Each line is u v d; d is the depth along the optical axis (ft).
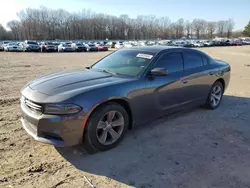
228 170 9.58
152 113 12.60
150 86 12.05
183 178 8.98
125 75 12.16
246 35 318.04
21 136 11.91
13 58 67.31
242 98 20.80
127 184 8.57
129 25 353.31
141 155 10.53
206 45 188.03
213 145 11.68
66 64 50.67
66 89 10.09
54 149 10.77
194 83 14.94
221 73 17.39
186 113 16.30
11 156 10.03
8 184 8.26
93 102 9.82
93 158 10.18
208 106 17.02
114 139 11.05
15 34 307.37
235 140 12.30
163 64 13.19
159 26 373.40
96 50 125.59
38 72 35.58
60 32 316.60
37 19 305.53
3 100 18.04
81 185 8.41
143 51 13.85
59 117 9.28
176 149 11.17
